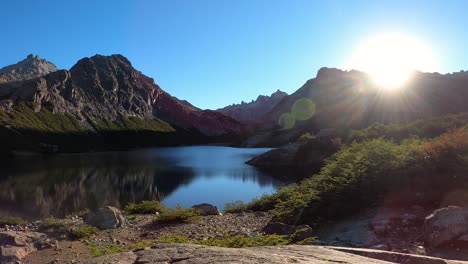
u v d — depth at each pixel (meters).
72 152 99.31
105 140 129.12
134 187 38.03
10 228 13.36
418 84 102.56
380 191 11.62
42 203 29.31
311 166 49.72
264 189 34.62
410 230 8.88
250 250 3.54
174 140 164.38
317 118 109.69
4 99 120.88
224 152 103.25
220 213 17.97
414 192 11.03
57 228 12.70
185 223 14.32
